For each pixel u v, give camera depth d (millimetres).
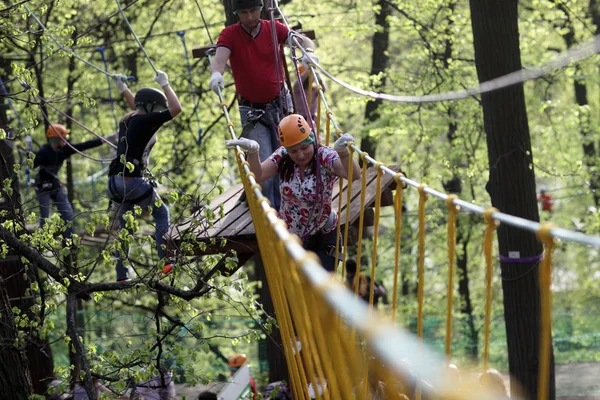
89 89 17875
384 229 24859
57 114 18125
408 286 26641
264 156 7012
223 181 21953
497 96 11477
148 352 6539
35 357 10305
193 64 18734
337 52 21797
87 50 17406
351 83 20438
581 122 20781
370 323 1873
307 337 3455
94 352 6754
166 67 18750
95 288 6961
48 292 7066
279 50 7191
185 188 18672
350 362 2598
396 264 4016
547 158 22422
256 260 14031
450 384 1984
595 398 16219
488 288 2760
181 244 6887
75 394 7492
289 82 7352
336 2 19812
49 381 10367
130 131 7727
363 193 5164
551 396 11773
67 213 10406
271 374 14156
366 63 23938
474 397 1984
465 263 23047
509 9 11266
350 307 1957
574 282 29688
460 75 18531
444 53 18859
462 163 20781
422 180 19828
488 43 11289
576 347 18453
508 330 11758
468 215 21812
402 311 24172
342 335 2602
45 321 7324
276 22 7203
